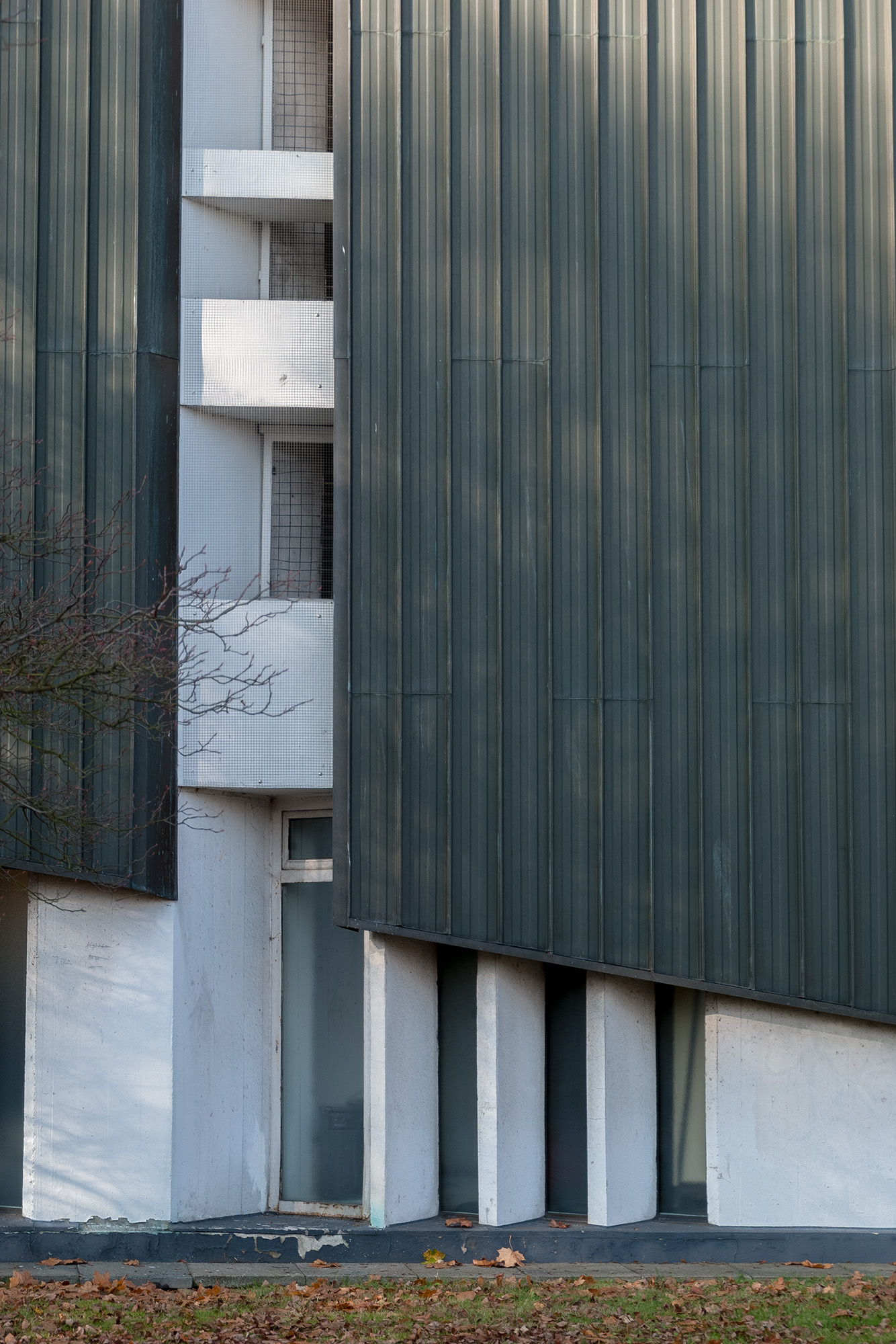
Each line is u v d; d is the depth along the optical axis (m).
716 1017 16.28
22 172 16.66
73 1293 14.04
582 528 16.39
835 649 16.16
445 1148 16.81
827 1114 16.09
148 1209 15.88
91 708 14.23
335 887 16.20
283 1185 17.42
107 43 16.80
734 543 16.30
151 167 16.75
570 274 16.59
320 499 17.97
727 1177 16.09
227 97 18.16
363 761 16.33
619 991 16.36
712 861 16.08
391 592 16.47
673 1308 13.11
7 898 16.97
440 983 17.06
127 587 16.23
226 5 18.19
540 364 16.53
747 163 16.48
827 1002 15.90
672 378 16.42
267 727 16.78
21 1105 16.72
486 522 16.44
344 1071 17.36
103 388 16.50
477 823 16.20
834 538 16.23
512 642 16.33
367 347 16.67
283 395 17.20
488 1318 12.83
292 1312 13.12
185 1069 16.25
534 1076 16.66
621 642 16.30
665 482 16.36
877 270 16.38
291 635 16.89
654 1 16.70
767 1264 15.60
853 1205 15.96
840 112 16.47
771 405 16.38
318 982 17.61
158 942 16.22
